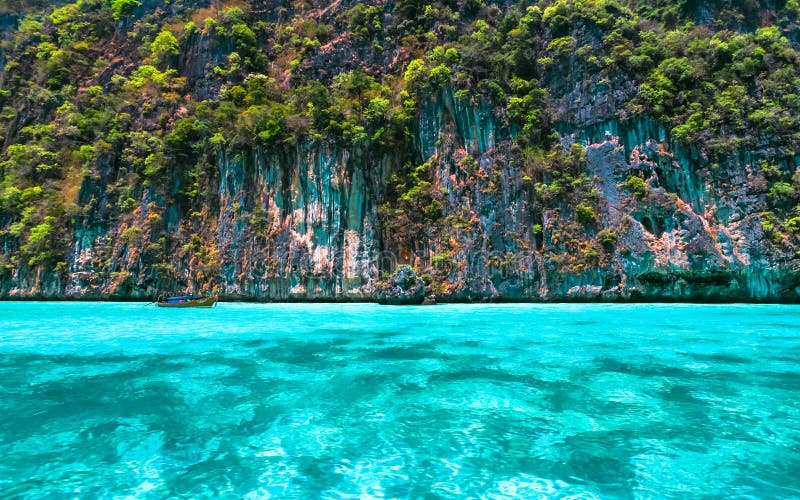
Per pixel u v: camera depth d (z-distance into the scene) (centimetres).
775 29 5262
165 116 5569
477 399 1062
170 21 6638
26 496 618
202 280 4838
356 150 4825
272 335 2105
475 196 4688
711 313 3117
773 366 1387
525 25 5391
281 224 4800
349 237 4700
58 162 5638
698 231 4147
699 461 729
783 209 4144
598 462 729
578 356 1557
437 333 2155
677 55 4909
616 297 4269
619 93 4725
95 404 1027
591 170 4638
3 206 5378
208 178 5175
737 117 4431
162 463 729
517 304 4212
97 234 5088
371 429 877
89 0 7300
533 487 647
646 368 1366
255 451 779
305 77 5744
